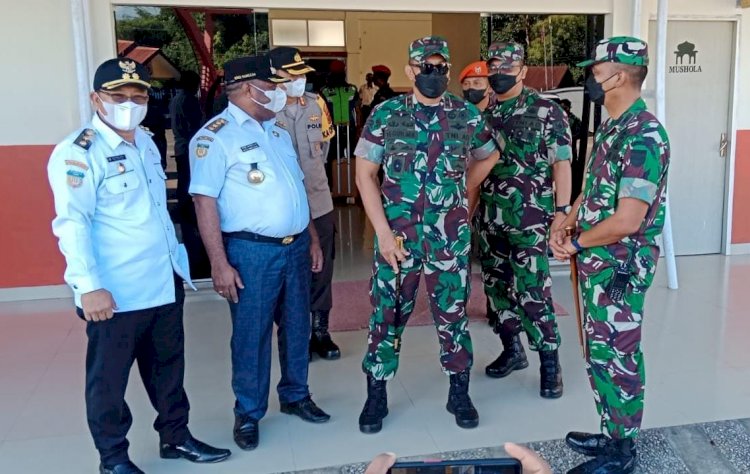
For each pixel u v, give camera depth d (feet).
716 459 9.00
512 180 10.51
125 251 7.80
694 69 18.98
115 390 8.02
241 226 9.00
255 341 9.25
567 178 10.52
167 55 15.65
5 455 9.18
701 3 18.52
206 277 16.52
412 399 10.77
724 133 19.44
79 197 7.34
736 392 10.72
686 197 19.60
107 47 15.12
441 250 9.29
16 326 14.42
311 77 28.53
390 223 9.30
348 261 20.02
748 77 19.21
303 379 10.07
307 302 9.89
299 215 9.35
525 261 10.53
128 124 7.61
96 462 8.98
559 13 17.26
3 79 15.34
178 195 16.05
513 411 10.28
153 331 8.47
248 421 9.36
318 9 15.87
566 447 9.12
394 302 9.49
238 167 8.89
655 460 8.90
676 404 10.30
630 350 8.12
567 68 18.04
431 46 8.72
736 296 15.83
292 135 11.77
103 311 7.39
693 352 12.41
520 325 11.41
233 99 9.00
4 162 15.64
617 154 7.83
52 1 15.21
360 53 32.63
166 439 8.96
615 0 17.34
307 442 9.46
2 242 15.92
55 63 15.47
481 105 11.45
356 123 29.27
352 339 13.53
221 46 15.92
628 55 7.71
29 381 11.63
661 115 16.57
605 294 8.06
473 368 11.93
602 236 7.88
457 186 9.27
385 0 16.07
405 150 9.07
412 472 4.50
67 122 15.72
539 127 10.31
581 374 11.66
